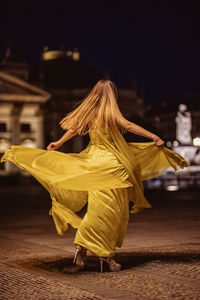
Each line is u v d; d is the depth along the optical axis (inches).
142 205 253.9
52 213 246.7
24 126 2938.0
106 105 242.5
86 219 236.8
